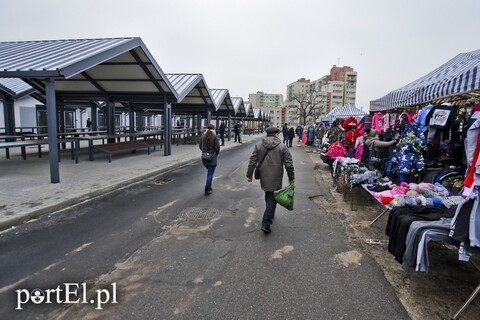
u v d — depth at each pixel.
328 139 13.47
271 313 2.83
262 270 3.65
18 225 5.07
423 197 3.93
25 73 7.20
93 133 16.31
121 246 4.29
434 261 3.89
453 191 4.82
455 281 3.42
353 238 4.70
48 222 5.24
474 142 2.79
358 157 9.19
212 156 7.27
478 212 2.76
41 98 16.92
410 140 5.86
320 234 4.86
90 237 4.61
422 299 3.07
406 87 7.41
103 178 8.51
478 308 2.92
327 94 84.88
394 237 3.57
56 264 3.75
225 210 6.11
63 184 7.61
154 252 4.11
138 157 13.67
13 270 3.59
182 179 9.35
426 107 5.81
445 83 4.91
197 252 4.12
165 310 2.87
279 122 111.38
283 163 5.00
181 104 23.89
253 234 4.82
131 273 3.55
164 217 5.59
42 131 22.92
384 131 8.09
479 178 2.72
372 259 3.97
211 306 2.93
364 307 2.94
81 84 13.95
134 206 6.28
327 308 2.92
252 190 7.97
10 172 9.15
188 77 18.06
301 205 6.59
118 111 29.00
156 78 12.87
